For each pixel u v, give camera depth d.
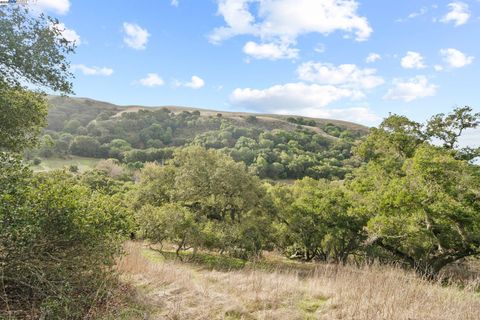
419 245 17.41
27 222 4.81
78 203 5.77
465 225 13.77
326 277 7.53
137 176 52.09
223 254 23.28
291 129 108.06
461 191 13.70
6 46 6.63
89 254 5.72
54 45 7.27
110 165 54.22
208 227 21.77
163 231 19.22
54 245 5.42
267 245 27.33
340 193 22.22
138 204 26.11
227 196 23.81
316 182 27.80
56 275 5.21
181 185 23.84
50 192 5.41
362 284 6.27
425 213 13.87
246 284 7.08
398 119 18.78
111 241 6.20
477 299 5.70
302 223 23.09
